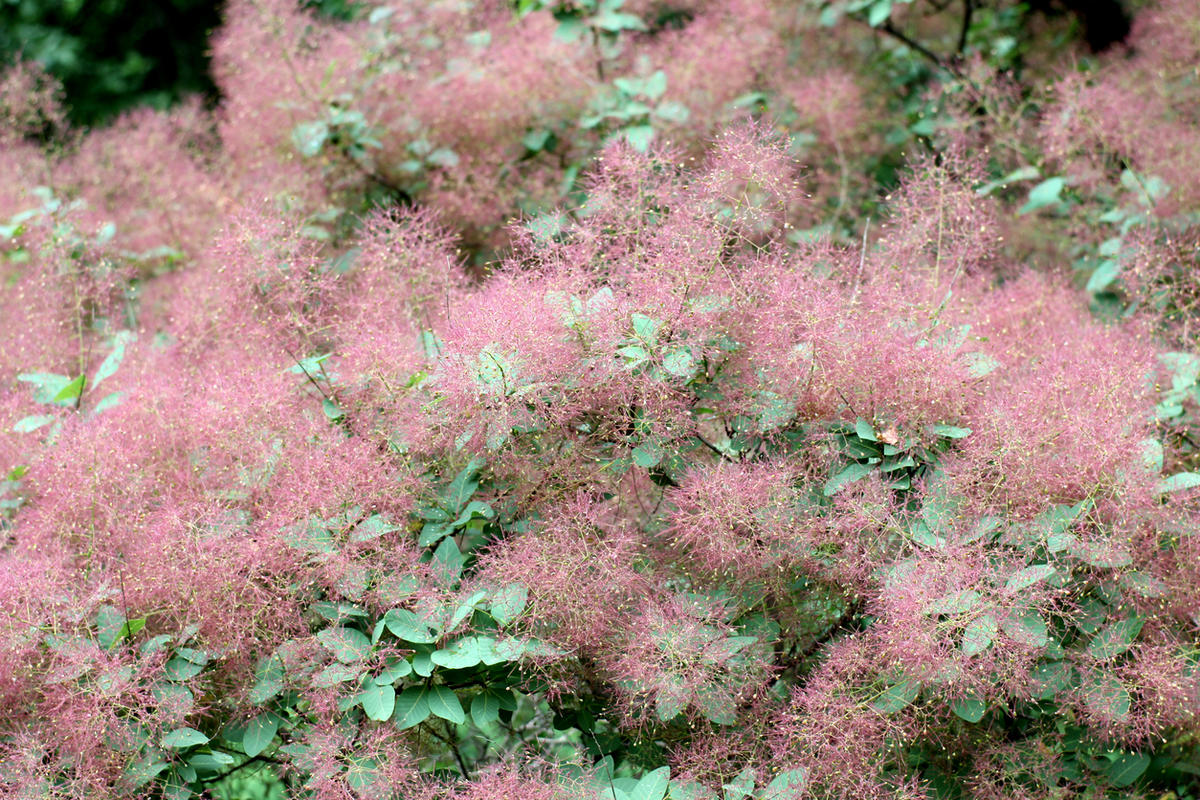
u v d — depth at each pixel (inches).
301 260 109.0
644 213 99.0
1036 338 110.8
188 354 118.3
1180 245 119.6
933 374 88.9
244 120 151.4
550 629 86.4
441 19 158.1
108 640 87.1
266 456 96.1
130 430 102.7
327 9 193.2
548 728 102.8
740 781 82.6
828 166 154.3
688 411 89.1
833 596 92.2
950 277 108.5
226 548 88.1
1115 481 86.7
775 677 90.9
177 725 84.4
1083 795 90.0
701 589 90.9
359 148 144.0
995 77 153.6
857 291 96.2
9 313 131.5
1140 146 132.9
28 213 131.9
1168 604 89.2
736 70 149.2
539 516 91.4
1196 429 105.8
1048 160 140.9
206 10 291.9
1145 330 113.9
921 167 114.4
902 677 82.1
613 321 86.5
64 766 82.7
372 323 104.3
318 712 84.5
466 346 86.3
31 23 286.2
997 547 85.4
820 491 90.2
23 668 86.3
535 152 144.8
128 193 161.0
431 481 94.2
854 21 167.5
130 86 285.7
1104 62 162.4
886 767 89.0
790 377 90.0
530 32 151.7
